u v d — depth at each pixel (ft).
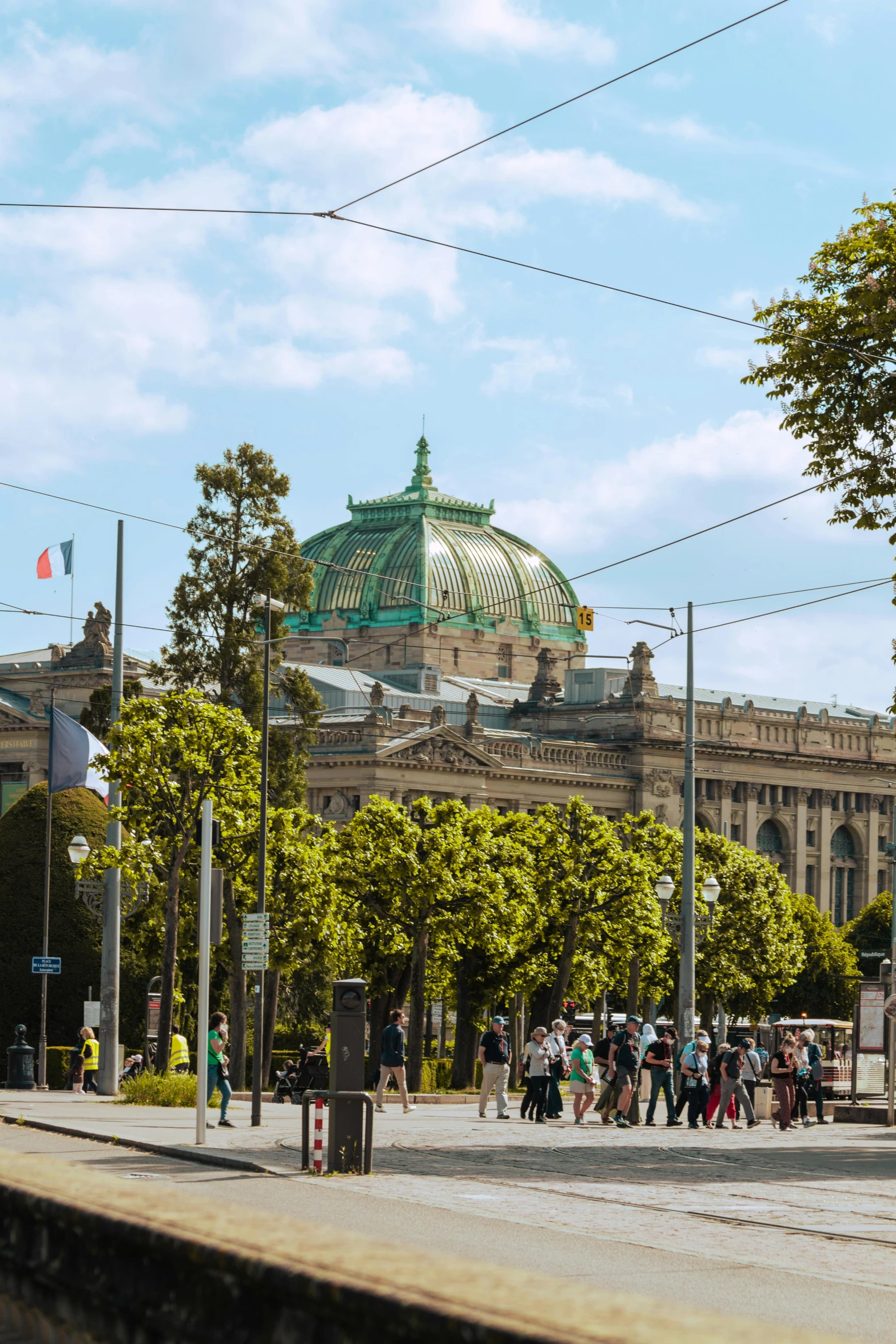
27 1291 28.96
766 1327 18.84
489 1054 158.61
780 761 599.57
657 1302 20.12
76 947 265.95
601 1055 223.92
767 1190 91.30
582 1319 18.48
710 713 584.81
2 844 274.77
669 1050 163.02
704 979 371.97
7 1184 30.01
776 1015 418.51
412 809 302.66
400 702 547.08
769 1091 183.11
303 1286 21.30
